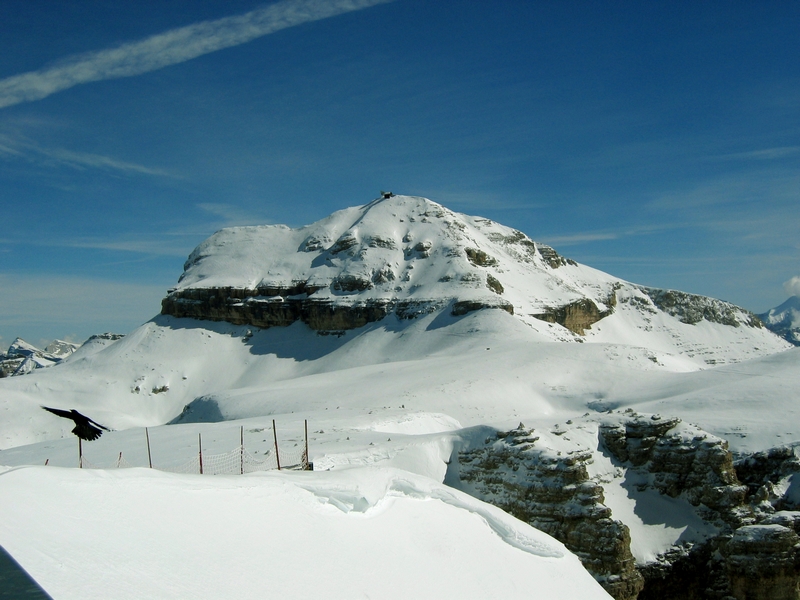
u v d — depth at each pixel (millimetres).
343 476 25500
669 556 40969
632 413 48875
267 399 100188
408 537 23797
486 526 27609
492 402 87625
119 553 15875
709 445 44562
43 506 16781
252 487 21953
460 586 21938
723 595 39531
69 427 126188
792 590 36875
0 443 120375
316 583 18234
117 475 19734
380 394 93188
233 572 17047
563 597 25031
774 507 45156
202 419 103000
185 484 20688
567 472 39719
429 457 45594
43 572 13938
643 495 44750
